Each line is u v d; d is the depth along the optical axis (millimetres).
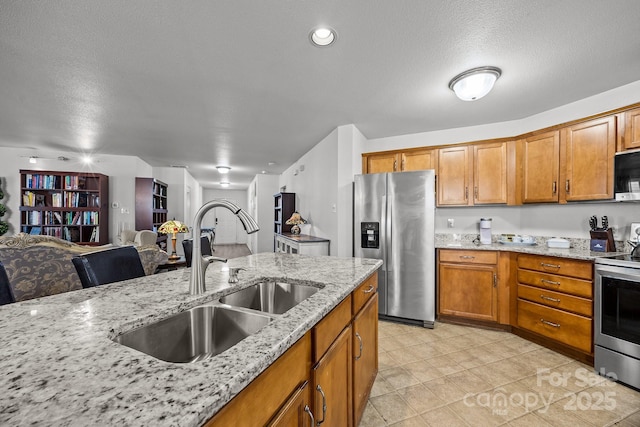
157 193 5977
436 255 3039
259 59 2039
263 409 663
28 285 1992
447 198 3285
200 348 1078
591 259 2105
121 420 430
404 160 3463
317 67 2141
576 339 2193
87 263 1339
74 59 2039
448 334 2725
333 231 3639
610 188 2281
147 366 592
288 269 1626
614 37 1763
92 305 989
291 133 3816
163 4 1521
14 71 2195
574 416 1594
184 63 2094
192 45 1879
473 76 2172
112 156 5133
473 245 3000
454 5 1520
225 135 3916
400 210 2986
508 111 2943
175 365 597
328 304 1007
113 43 1855
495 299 2785
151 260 2771
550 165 2697
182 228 4000
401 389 1846
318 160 4312
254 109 2953
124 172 5188
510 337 2656
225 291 1202
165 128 3590
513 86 2408
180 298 1071
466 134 3430
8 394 488
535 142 2836
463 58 2010
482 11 1561
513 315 2705
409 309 2945
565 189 2576
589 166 2410
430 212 2883
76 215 4715
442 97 2641
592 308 2113
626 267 1888
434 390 1836
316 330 943
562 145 2605
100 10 1559
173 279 1374
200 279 1134
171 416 442
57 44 1861
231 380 540
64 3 1503
